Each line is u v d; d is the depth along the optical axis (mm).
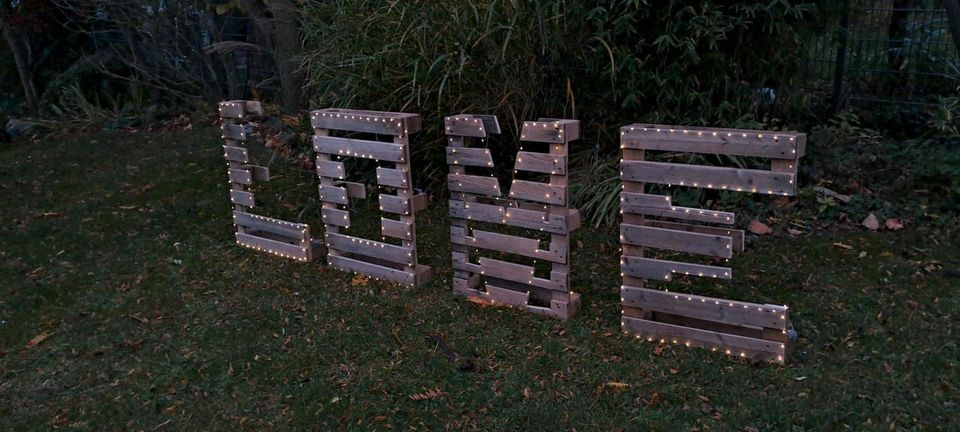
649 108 5484
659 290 3906
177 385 3482
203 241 5270
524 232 5133
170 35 9141
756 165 5070
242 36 9047
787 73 5605
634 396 3188
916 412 2951
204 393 3402
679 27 5016
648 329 3600
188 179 6590
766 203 4980
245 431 3121
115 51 9414
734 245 3281
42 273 4852
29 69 9805
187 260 4938
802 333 3598
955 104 5406
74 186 6695
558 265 3822
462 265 4188
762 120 5664
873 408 2990
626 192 3469
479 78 5371
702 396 3156
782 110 5719
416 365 3523
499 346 3656
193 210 5887
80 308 4332
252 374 3529
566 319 3848
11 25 9391
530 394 3250
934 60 6062
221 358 3680
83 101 9180
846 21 5879
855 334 3566
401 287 4383
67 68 10031
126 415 3271
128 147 7875
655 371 3346
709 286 4160
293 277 4621
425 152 5633
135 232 5500
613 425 3012
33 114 9633
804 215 4840
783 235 4680
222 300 4344
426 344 3711
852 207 4805
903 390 3105
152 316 4195
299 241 4828
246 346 3789
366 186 5938
